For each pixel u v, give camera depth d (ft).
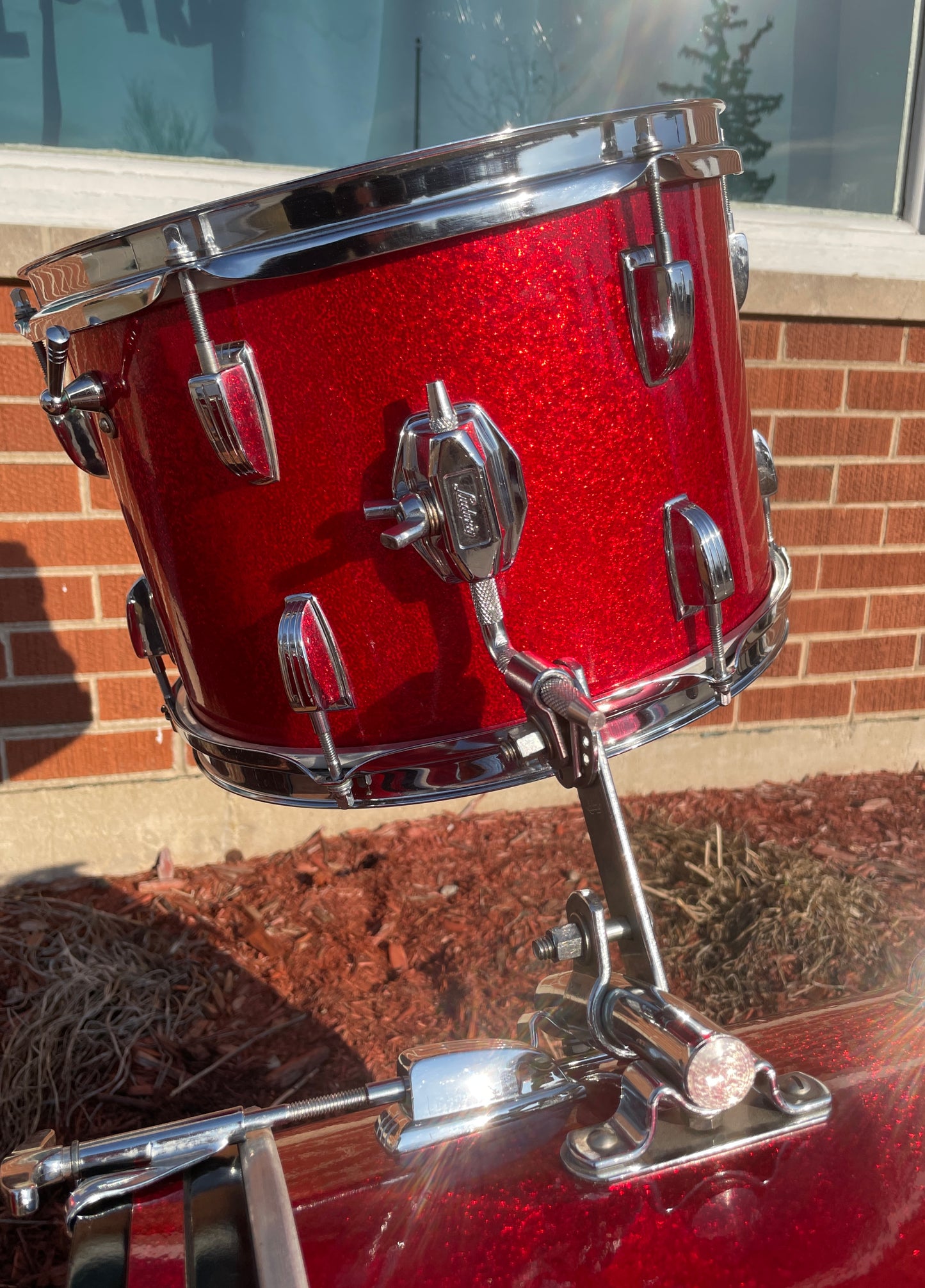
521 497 2.39
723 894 7.22
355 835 8.18
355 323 2.31
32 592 7.06
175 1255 1.89
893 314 8.27
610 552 2.60
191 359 2.47
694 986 6.36
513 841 8.11
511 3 7.98
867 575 9.00
